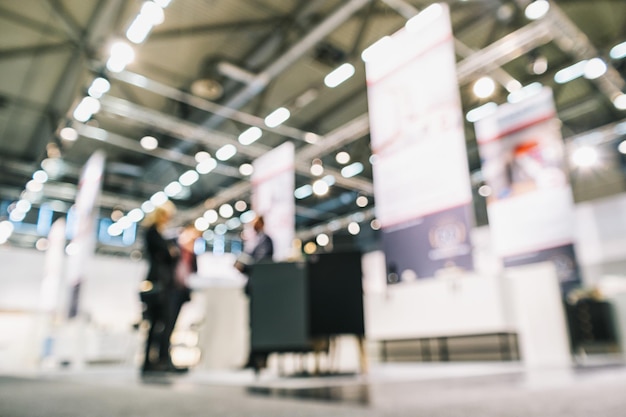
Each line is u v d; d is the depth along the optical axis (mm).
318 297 2684
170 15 6543
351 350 3705
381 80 4172
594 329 4754
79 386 1775
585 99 8859
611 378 1455
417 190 3697
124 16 5988
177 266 3701
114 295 9195
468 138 10367
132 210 13008
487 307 4234
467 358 4355
